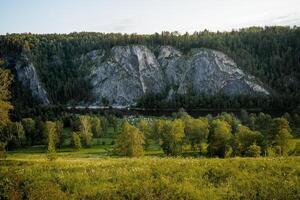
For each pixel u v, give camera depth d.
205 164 19.67
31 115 195.25
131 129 82.94
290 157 22.05
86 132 128.62
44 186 17.17
